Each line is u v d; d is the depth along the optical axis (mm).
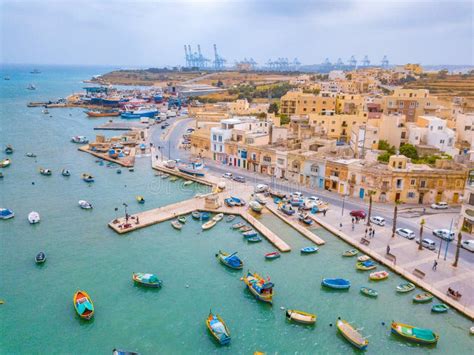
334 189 115250
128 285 68812
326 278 70375
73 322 59344
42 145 180750
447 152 133500
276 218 97688
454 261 72938
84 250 80812
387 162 116312
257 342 56031
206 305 63844
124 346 54812
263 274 72438
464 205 85438
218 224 94562
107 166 147250
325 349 54969
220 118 199625
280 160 127812
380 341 56312
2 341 55281
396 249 79188
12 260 76312
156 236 87625
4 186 121625
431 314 61406
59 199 110812
